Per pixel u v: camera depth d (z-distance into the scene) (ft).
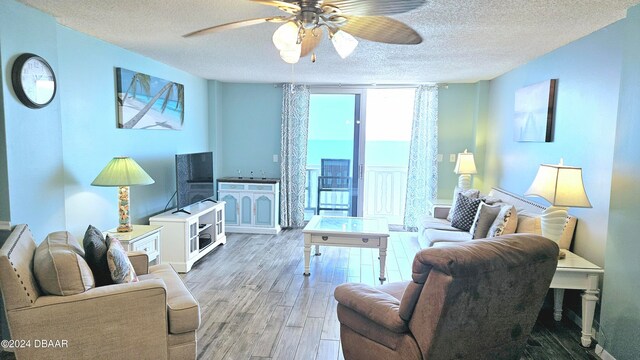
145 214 14.43
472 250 6.01
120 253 7.77
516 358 7.49
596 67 9.83
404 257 15.90
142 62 13.92
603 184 9.46
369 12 6.26
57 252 6.84
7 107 8.39
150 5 8.48
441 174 20.17
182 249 13.79
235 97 20.80
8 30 8.35
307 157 20.86
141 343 7.09
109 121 12.39
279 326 9.95
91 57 11.43
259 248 16.96
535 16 8.75
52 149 9.66
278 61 14.46
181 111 16.88
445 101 19.79
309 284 12.84
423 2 5.73
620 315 8.27
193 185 16.10
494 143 17.61
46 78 9.31
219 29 7.13
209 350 8.77
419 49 12.05
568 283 9.16
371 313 6.97
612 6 8.03
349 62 14.28
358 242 13.33
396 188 22.18
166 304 7.30
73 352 6.71
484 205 12.57
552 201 9.05
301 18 6.36
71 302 6.62
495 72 16.16
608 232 8.68
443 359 6.34
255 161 21.07
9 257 6.40
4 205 8.50
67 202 10.71
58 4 8.58
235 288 12.44
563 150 11.34
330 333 9.61
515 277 6.33
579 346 9.21
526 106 13.62
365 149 20.62
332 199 21.22
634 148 7.88
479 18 8.93
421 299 6.15
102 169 12.09
